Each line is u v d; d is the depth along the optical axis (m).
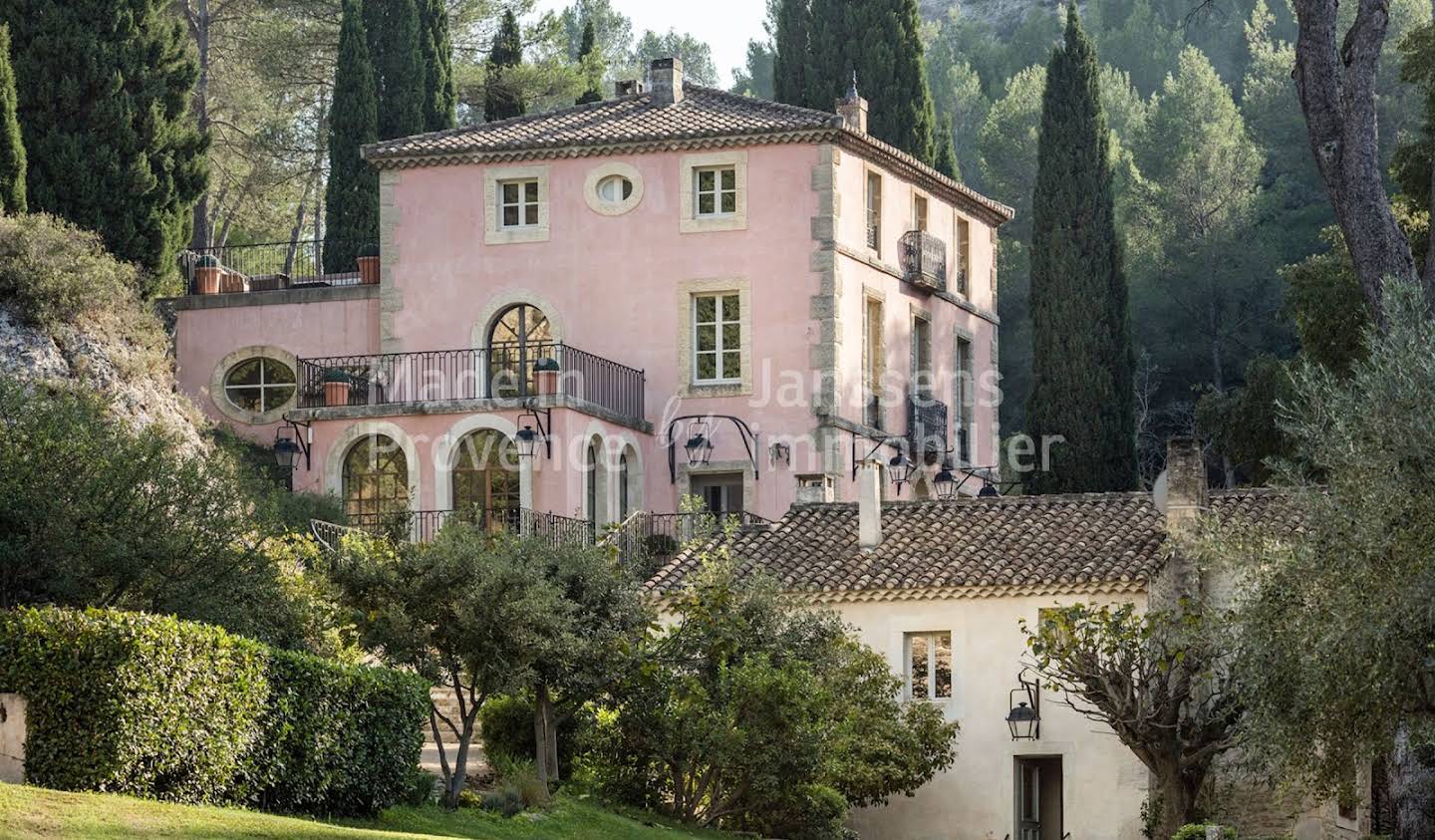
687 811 25.59
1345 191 24.81
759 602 27.00
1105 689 25.25
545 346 37.81
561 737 25.98
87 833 15.53
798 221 37.66
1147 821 28.34
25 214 34.19
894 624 30.00
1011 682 29.47
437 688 29.33
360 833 17.88
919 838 29.44
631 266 38.09
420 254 38.75
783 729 25.48
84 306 33.03
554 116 40.00
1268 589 19.72
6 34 35.69
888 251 39.59
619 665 24.55
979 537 30.92
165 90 38.56
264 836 16.78
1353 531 18.86
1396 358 19.30
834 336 37.34
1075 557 29.83
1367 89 24.86
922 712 29.19
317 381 37.50
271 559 23.58
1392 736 19.55
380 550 23.22
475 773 25.11
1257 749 20.34
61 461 22.02
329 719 19.56
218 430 37.38
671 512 36.62
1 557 21.38
